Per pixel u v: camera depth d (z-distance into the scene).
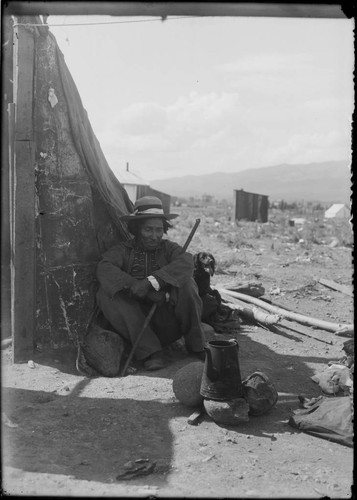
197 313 6.03
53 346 5.97
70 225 6.05
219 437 4.26
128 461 3.80
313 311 8.91
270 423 4.60
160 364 5.75
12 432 4.07
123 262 6.10
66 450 3.89
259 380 4.70
